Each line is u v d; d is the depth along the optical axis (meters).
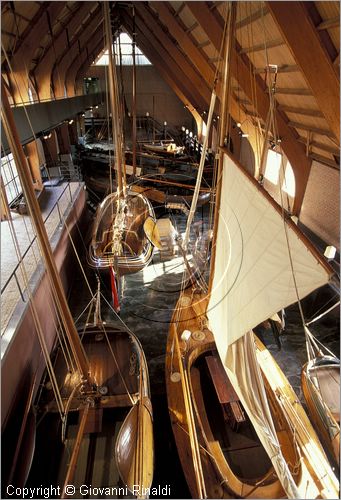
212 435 3.87
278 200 9.39
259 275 2.95
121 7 11.84
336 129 4.34
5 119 2.43
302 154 7.47
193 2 5.71
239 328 3.23
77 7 8.77
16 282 4.72
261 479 3.48
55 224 6.96
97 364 4.39
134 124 9.52
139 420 3.51
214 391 4.63
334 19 3.50
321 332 5.98
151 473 3.12
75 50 11.46
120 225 7.02
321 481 3.14
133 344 4.73
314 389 4.11
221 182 3.76
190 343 4.60
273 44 5.11
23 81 7.44
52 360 4.45
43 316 5.08
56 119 7.21
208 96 10.81
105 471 3.36
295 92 5.68
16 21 6.41
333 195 6.71
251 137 9.02
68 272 7.02
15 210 7.56
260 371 3.99
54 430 3.70
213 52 7.70
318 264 2.35
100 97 16.11
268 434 3.18
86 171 12.92
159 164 12.54
